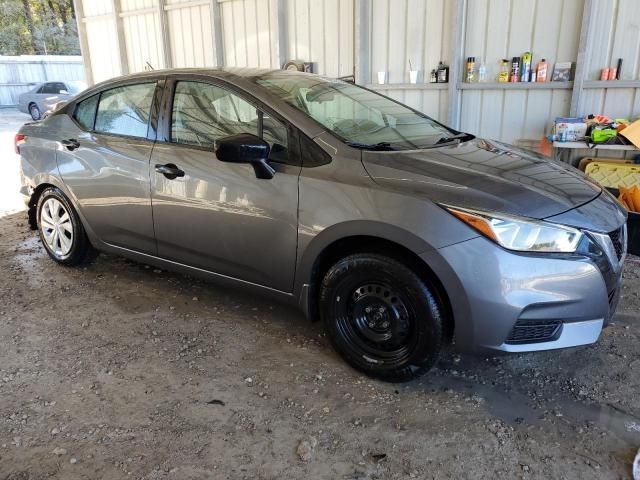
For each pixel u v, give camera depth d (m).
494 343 2.32
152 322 3.29
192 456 2.17
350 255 2.62
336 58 6.86
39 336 3.13
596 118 5.25
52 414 2.42
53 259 4.19
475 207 2.29
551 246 2.27
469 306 2.30
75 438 2.27
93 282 3.90
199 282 3.89
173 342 3.06
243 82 3.03
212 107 3.09
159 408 2.47
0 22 33.25
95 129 3.67
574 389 2.62
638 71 5.12
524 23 5.52
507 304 2.26
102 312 3.43
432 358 2.48
